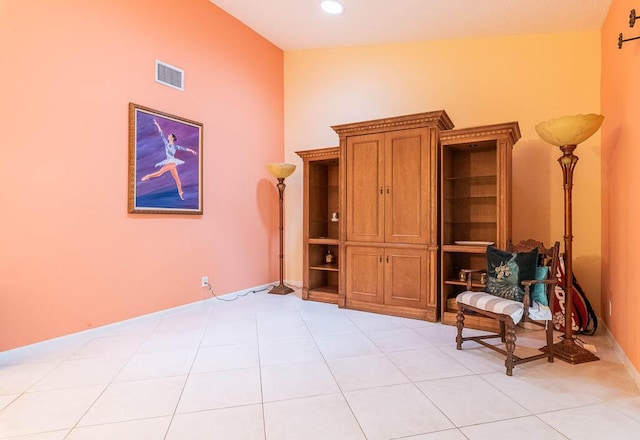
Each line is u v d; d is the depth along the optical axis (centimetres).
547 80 368
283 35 470
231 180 440
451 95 411
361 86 468
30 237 265
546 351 261
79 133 293
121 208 323
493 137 320
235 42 443
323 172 475
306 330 320
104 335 304
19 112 258
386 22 390
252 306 405
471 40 401
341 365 245
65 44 283
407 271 360
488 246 302
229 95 436
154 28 351
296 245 519
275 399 199
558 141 270
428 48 425
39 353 265
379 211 375
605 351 273
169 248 367
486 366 243
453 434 167
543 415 183
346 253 394
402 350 272
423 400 198
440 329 324
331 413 185
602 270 331
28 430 169
